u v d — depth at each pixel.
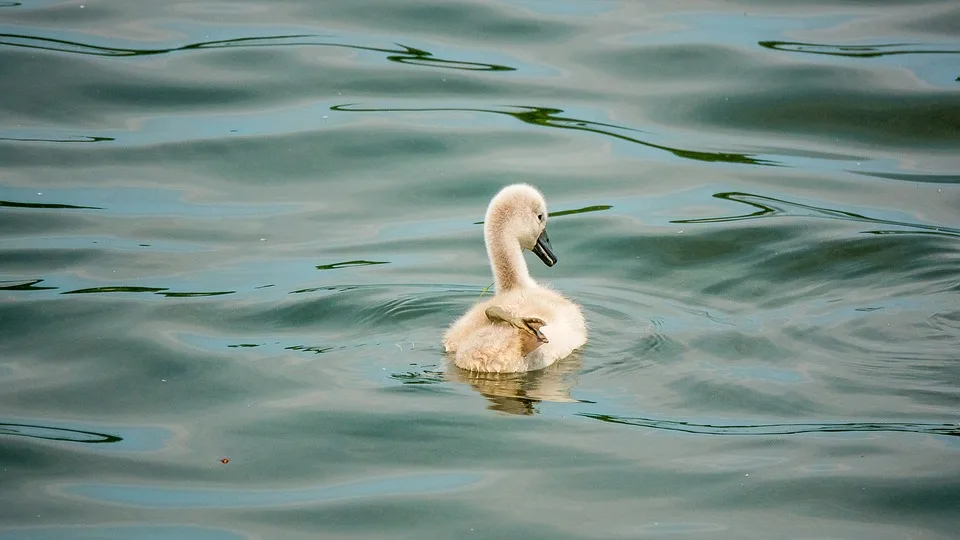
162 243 16.17
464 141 18.95
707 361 12.69
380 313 14.12
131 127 19.22
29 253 15.70
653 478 10.45
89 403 12.09
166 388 12.33
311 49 21.52
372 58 21.31
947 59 20.78
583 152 18.72
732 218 16.73
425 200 17.58
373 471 10.62
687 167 18.36
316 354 13.00
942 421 11.38
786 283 14.93
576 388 12.06
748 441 11.05
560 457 10.76
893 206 17.05
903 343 13.03
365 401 11.79
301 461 10.82
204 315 14.07
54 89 19.98
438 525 9.82
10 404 12.05
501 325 12.44
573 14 23.02
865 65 20.64
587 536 9.62
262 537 9.72
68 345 13.30
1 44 21.17
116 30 22.14
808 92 20.09
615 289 14.98
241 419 11.59
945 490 10.24
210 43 21.64
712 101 20.03
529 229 14.41
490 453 10.83
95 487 10.55
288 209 17.31
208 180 18.00
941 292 14.34
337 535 9.76
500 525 9.80
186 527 9.90
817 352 12.87
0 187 17.41
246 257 15.78
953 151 18.81
